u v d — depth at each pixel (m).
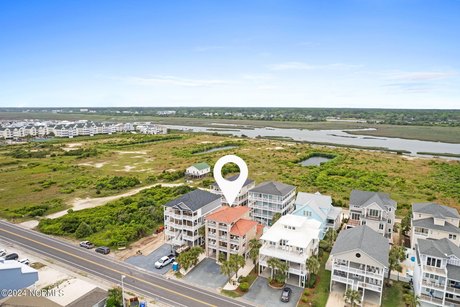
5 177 131.25
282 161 159.88
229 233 63.06
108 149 199.62
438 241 54.19
